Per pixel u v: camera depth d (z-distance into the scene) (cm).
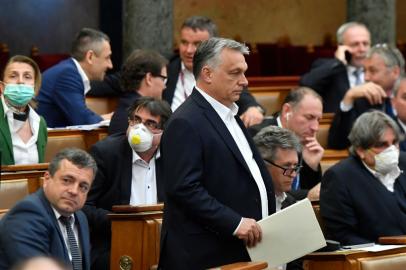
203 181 1329
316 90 2475
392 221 1678
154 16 2803
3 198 1614
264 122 1895
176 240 1339
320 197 1698
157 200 1661
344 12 4353
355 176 1686
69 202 1347
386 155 1678
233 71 1335
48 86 2184
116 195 1650
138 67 1955
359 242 1655
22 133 1795
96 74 2211
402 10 4612
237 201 1337
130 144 1633
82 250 1401
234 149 1335
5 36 3734
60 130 1967
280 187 1470
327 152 2108
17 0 3750
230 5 4166
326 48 4066
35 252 1309
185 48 2197
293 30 4303
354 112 2208
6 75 1831
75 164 1349
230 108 1365
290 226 1329
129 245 1528
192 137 1320
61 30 3825
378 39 3189
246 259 1349
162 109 1638
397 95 2159
